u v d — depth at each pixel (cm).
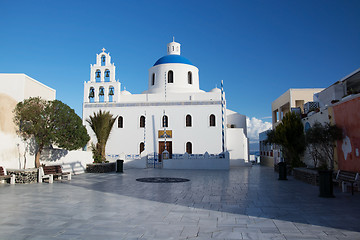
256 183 1455
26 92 1588
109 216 727
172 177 1784
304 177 1502
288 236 561
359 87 1759
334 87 1659
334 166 1409
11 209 807
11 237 557
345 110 1298
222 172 2223
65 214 748
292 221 674
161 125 3128
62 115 1565
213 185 1371
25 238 551
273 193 1108
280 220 683
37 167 1561
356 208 817
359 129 1181
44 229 611
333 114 1421
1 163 1448
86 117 3170
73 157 2006
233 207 838
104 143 2419
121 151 3138
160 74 3519
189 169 2544
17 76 1543
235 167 3011
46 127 1531
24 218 704
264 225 640
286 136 1914
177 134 3103
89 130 3125
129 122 3161
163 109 3150
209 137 3077
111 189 1225
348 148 1273
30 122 1527
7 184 1367
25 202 913
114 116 3172
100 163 2183
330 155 1472
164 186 1332
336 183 1289
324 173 1009
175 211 785
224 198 995
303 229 608
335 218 701
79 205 866
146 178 1714
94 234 577
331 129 1348
